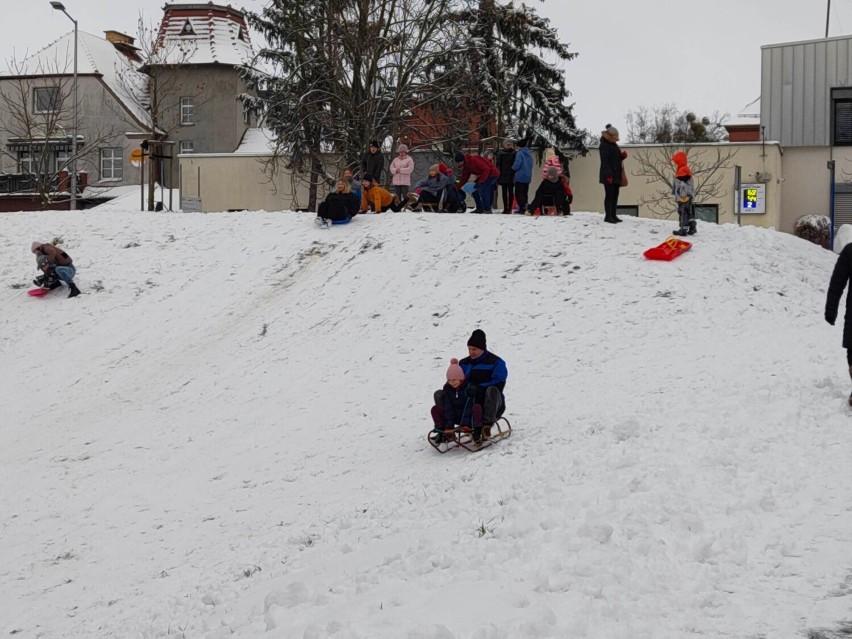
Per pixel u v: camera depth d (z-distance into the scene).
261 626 5.95
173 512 10.52
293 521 9.62
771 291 17.02
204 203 40.22
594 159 38.50
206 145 60.16
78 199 55.06
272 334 17.56
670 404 10.94
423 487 9.59
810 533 6.43
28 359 17.61
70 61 59.12
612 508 7.22
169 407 14.88
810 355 13.16
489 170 22.61
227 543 9.30
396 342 16.47
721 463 8.12
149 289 20.44
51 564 9.34
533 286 17.86
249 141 61.59
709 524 6.75
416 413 13.28
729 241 19.47
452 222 21.33
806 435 8.77
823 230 34.84
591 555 6.21
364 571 6.87
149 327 18.62
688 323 15.78
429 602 5.67
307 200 40.25
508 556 6.46
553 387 13.58
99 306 19.77
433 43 34.19
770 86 36.59
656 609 5.33
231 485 11.23
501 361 11.12
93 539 9.94
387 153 34.47
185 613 7.29
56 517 10.72
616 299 16.95
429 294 18.12
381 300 18.22
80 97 58.25
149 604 7.88
